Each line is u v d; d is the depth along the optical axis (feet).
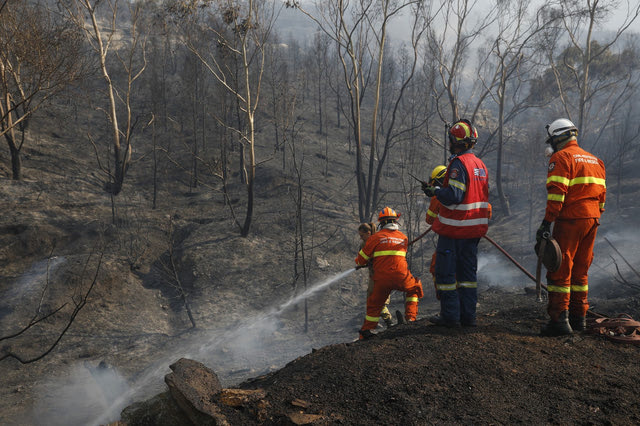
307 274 64.03
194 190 94.17
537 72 113.50
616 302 21.50
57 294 52.90
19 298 51.57
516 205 101.91
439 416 9.23
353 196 95.61
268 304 59.06
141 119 114.52
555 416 9.13
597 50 112.37
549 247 12.92
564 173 12.78
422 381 10.67
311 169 105.70
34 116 101.60
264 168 100.37
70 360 44.34
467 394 10.08
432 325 14.93
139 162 102.32
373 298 17.48
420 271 65.36
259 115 126.52
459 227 13.85
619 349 12.41
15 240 60.95
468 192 13.58
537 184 107.24
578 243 13.34
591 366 11.38
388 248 17.49
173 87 138.21
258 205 85.61
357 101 82.48
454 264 14.26
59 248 63.26
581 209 12.97
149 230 72.95
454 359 11.84
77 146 103.09
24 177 82.48
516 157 131.64
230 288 61.36
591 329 13.70
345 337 48.49
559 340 13.17
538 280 13.29
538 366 11.41
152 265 66.03
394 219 18.19
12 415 34.40
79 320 50.78
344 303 60.85
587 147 116.88
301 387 10.69
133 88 136.05
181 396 9.22
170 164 101.71
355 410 9.64
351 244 74.13
